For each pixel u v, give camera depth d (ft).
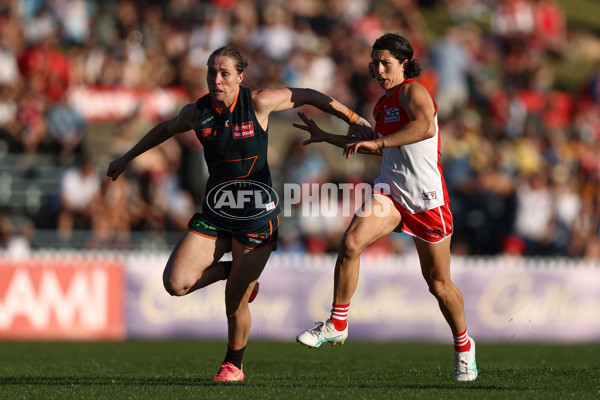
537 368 71.31
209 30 174.50
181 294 57.26
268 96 56.75
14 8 176.55
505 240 147.95
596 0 306.14
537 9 240.94
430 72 181.06
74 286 117.70
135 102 159.84
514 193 151.43
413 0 223.10
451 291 58.23
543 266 130.62
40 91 158.61
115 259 119.34
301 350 100.94
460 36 198.70
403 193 56.65
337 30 186.39
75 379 63.93
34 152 153.58
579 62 246.68
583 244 155.84
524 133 178.50
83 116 157.58
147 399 50.47
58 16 179.63
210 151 56.70
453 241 150.82
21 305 115.85
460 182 154.20
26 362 83.25
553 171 164.14
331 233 141.59
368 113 165.89
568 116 194.90
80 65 168.55
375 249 138.62
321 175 146.72
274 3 188.96
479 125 175.73
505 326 128.88
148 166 141.18
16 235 133.80
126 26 175.11
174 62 172.14
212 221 57.16
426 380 61.77
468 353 59.77
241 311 59.21
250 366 77.66
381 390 54.19
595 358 94.32
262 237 57.21
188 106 57.36
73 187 138.62
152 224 139.23
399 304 125.39
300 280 123.65
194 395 51.93
